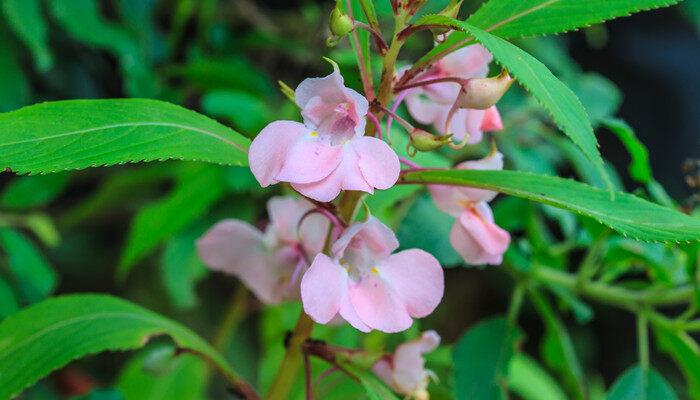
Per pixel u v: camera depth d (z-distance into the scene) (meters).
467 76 0.33
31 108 0.31
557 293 0.46
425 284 0.31
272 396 0.36
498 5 0.31
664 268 0.42
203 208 0.52
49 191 0.57
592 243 0.45
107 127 0.31
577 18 0.31
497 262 0.34
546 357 0.48
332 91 0.30
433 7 0.60
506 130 0.57
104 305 0.38
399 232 0.42
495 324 0.45
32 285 0.50
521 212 0.46
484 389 0.43
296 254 0.38
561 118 0.28
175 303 0.54
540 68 0.29
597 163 0.28
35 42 0.48
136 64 0.55
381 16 0.41
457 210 0.34
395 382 0.34
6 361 0.36
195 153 0.32
